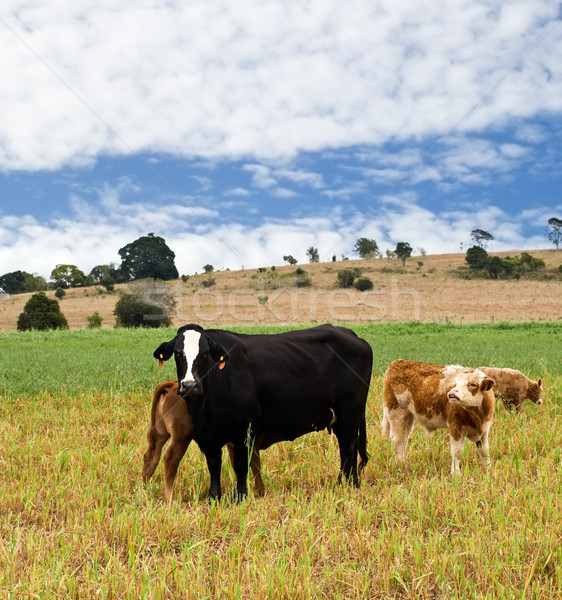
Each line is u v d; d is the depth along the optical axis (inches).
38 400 482.6
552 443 333.1
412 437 367.9
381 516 238.1
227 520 233.0
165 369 636.7
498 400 441.7
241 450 278.7
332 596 179.2
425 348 896.3
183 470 304.5
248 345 289.0
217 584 181.2
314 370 297.6
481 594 170.7
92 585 181.0
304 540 204.7
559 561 190.4
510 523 219.3
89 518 234.2
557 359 714.2
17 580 185.2
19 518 238.8
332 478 303.7
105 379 560.4
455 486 251.6
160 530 222.2
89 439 361.4
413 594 175.8
